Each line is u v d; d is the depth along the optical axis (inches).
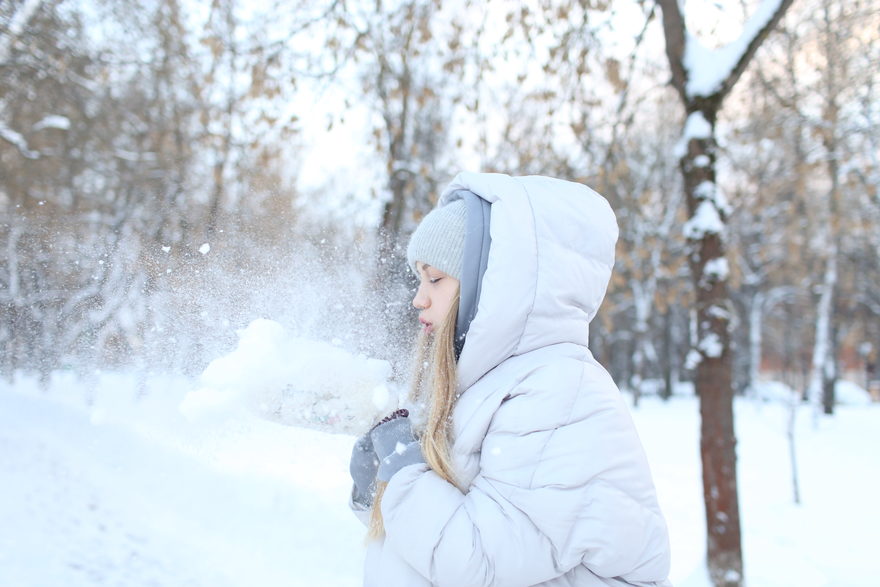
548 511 40.6
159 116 336.2
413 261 52.4
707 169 171.9
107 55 302.4
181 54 291.7
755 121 318.0
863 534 242.8
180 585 131.6
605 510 40.8
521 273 44.9
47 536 151.3
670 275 318.3
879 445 487.5
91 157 327.3
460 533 40.4
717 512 159.9
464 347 46.4
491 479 42.5
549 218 46.4
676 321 993.5
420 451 45.1
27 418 190.1
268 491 166.7
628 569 41.7
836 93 316.5
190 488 170.1
